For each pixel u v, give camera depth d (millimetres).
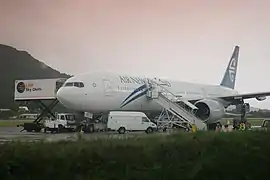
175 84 53500
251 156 12617
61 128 51438
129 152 10727
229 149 12398
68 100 41906
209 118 46969
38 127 54094
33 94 60688
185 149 11734
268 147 13016
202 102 47375
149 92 47281
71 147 10305
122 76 45875
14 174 9250
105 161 10203
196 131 13922
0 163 9188
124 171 10312
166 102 47688
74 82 42344
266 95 50406
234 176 12141
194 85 57188
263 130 14625
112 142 11195
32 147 9969
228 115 55031
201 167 11523
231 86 70500
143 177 10477
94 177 9844
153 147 11289
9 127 68562
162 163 11008
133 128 44781
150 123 46188
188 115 45156
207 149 12234
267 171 12672
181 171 11195
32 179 9336
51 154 9680
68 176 9609
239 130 14906
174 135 13016
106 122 45781
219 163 11961
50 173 9453
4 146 9898
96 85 42750
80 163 9852
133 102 45750
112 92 43562
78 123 48656
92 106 42750
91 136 12180
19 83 61688
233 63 70562
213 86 61594
